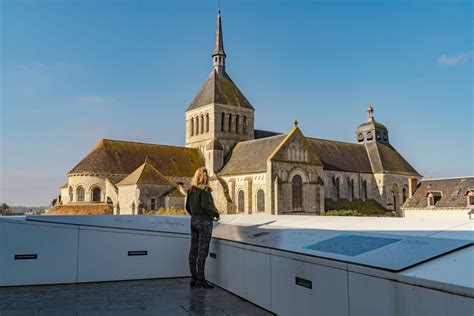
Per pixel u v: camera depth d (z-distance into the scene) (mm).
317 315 8305
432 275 6016
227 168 71938
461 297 5395
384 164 87062
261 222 14117
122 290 12336
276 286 9750
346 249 8336
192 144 80438
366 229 10000
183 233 14562
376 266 6934
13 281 12945
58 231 13398
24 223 13180
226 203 67438
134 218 15156
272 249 9938
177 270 14406
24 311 9969
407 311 6227
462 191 66375
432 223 9805
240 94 82625
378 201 85688
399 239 8086
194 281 12641
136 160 69062
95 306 10469
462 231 8352
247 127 81312
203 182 12367
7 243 13008
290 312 9203
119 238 13891
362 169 85250
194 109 80625
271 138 69375
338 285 7758
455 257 6523
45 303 10766
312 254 8578
